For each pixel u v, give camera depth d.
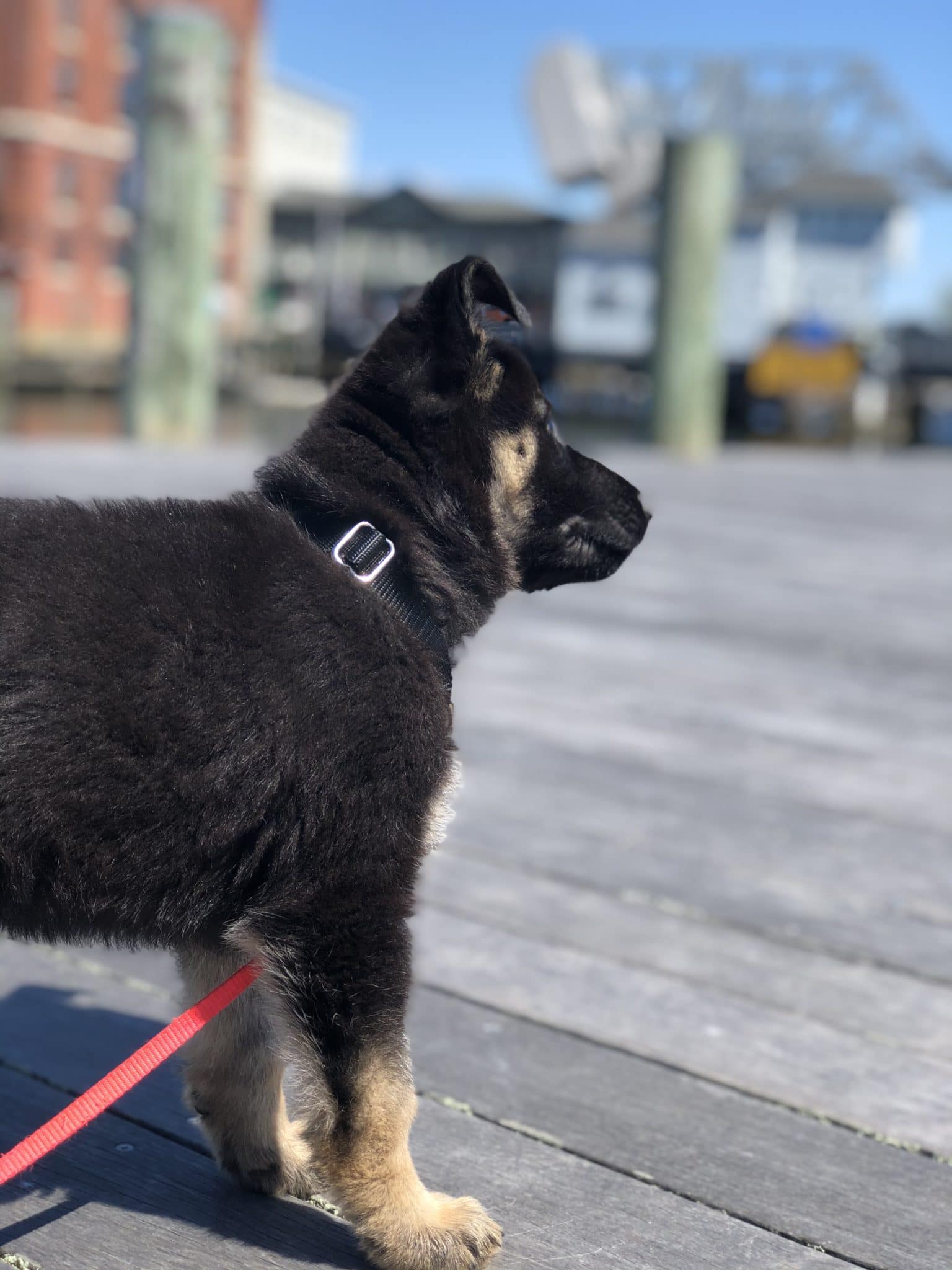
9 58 14.79
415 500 0.84
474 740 1.62
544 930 1.14
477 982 1.05
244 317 17.72
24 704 0.73
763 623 2.37
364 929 0.76
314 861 0.76
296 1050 0.76
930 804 1.44
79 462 3.47
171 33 4.14
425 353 0.85
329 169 29.41
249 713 0.75
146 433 4.39
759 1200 0.84
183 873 0.76
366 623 0.78
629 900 1.19
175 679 0.75
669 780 1.50
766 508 3.84
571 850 1.28
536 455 0.89
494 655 2.07
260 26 17.50
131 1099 0.91
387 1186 0.77
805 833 1.34
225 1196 0.83
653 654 2.11
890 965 1.10
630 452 5.18
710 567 2.90
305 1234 0.81
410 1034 0.99
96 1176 0.84
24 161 14.99
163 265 4.28
